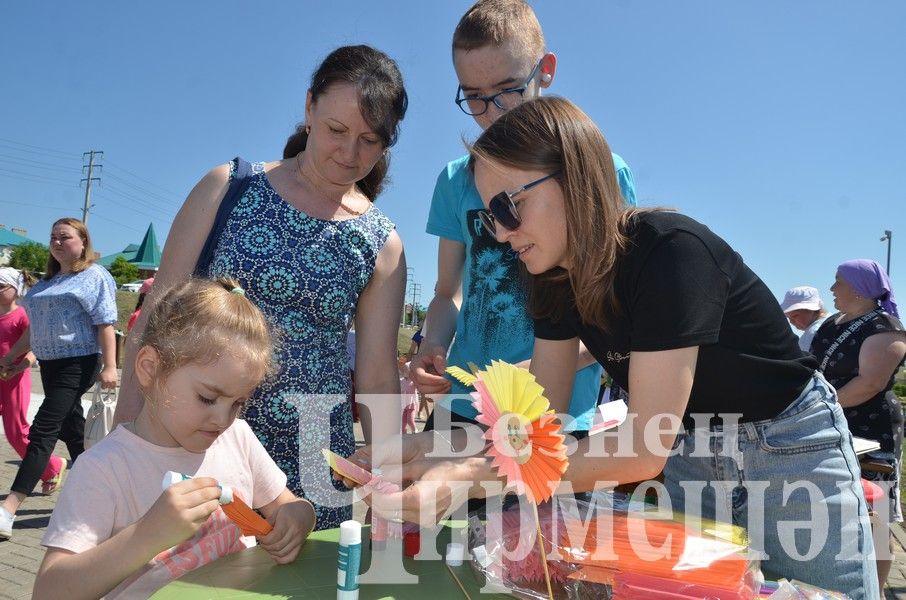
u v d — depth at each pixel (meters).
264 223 1.91
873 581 1.62
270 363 1.67
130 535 1.27
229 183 1.96
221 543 1.58
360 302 2.15
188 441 1.52
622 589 1.17
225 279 1.67
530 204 1.41
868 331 3.63
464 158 2.51
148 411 1.56
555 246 1.46
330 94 1.82
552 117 1.41
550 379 1.81
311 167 1.96
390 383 2.11
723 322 1.50
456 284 2.62
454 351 2.42
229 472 1.65
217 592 1.28
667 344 1.35
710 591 1.13
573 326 1.70
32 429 4.07
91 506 1.43
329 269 1.94
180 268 1.91
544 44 2.37
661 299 1.35
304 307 1.92
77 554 1.34
